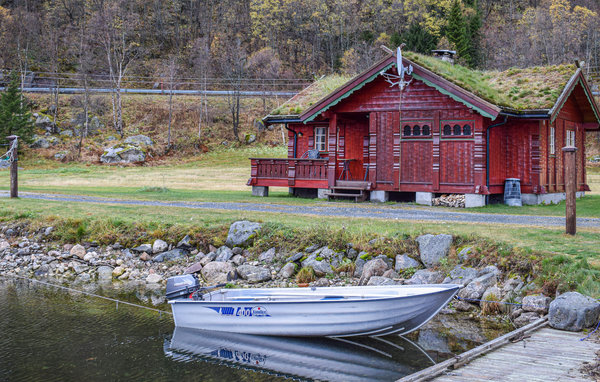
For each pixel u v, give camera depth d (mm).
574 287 10617
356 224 16422
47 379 8609
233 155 61031
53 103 69688
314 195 27500
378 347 9969
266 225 16812
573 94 26469
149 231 18172
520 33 101688
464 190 22906
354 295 10477
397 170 24375
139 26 110312
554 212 20391
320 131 28688
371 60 80875
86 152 58375
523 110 22891
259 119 70562
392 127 24516
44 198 26297
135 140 61094
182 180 43031
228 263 15695
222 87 91312
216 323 11188
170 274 16125
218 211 20562
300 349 10039
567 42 93438
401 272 13445
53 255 18188
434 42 94562
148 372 8945
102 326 11609
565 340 8844
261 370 9008
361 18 118625
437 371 7602
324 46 115188
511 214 19594
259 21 116125
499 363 7918
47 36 98312
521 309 10875
